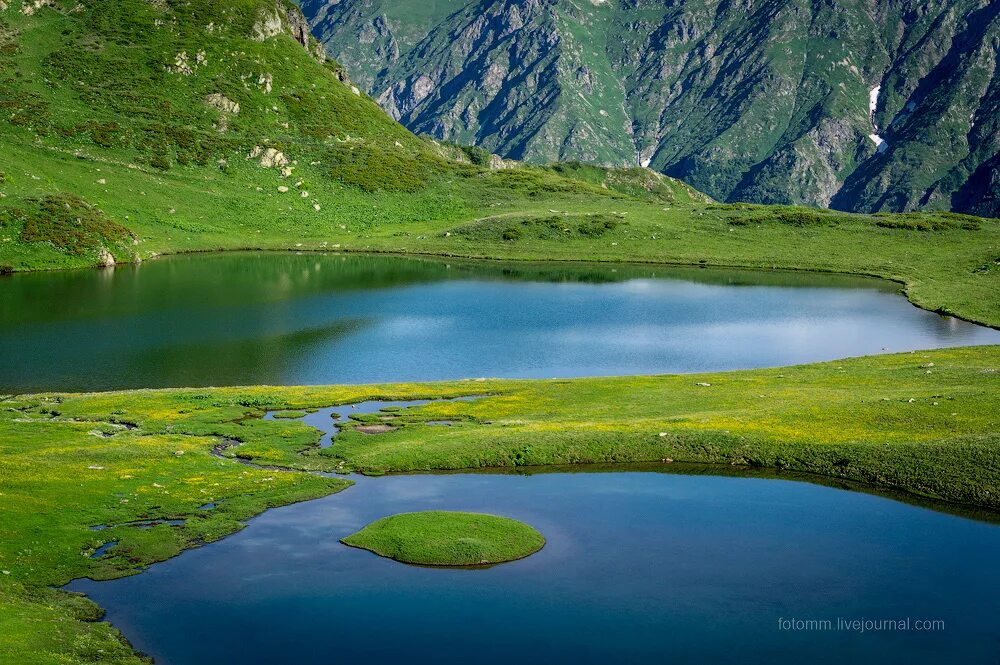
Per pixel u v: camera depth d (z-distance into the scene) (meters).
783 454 69.69
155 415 82.75
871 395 84.75
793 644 42.66
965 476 62.53
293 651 42.16
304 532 56.44
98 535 54.38
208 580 49.47
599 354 117.62
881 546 53.94
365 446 74.06
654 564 51.44
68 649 40.44
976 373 91.69
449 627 44.50
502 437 73.75
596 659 41.44
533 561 51.94
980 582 49.16
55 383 98.50
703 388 92.81
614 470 69.44
